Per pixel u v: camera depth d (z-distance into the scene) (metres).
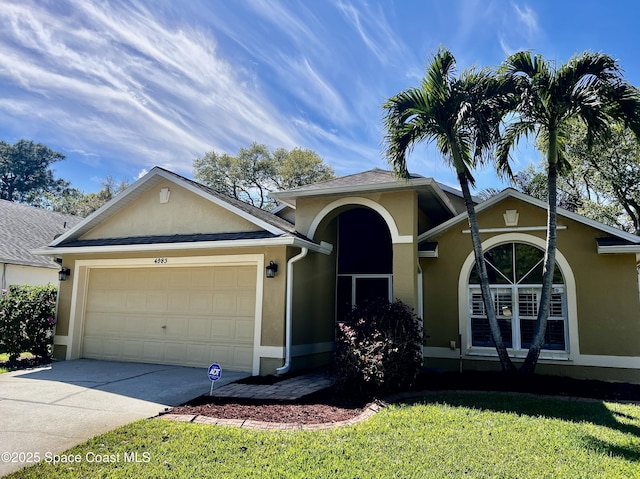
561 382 9.44
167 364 11.23
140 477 4.50
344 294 13.12
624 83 8.88
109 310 12.25
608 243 9.84
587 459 5.04
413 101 9.77
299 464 4.82
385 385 8.23
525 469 4.74
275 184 41.47
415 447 5.35
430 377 10.01
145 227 12.32
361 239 13.31
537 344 9.46
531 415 6.84
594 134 9.16
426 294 11.74
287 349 9.95
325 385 8.86
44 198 56.47
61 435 5.84
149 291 11.83
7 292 12.41
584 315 10.26
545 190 23.81
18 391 8.23
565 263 10.60
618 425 6.38
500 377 9.80
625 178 19.61
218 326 10.85
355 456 5.05
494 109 9.61
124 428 6.02
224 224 11.34
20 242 19.33
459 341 11.23
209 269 11.20
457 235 11.73
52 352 12.40
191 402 7.55
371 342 8.36
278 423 6.30
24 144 54.75
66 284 12.63
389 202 10.78
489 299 9.83
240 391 8.30
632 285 9.98
